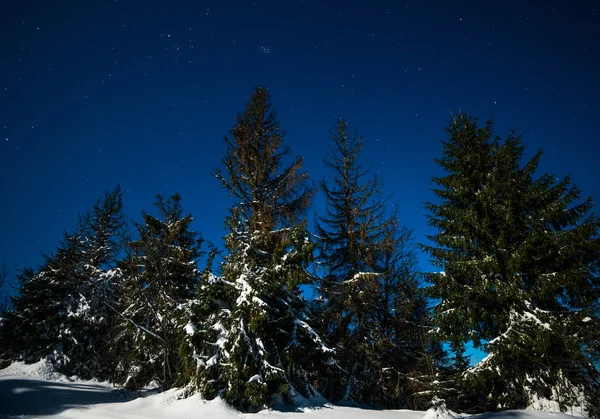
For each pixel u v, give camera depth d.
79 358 18.50
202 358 10.65
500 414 10.12
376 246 16.41
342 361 15.22
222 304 12.21
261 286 11.21
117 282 19.19
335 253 17.14
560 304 12.03
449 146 16.02
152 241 15.02
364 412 10.82
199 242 19.22
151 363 14.41
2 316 19.17
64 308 19.39
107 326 18.47
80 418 8.65
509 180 13.47
